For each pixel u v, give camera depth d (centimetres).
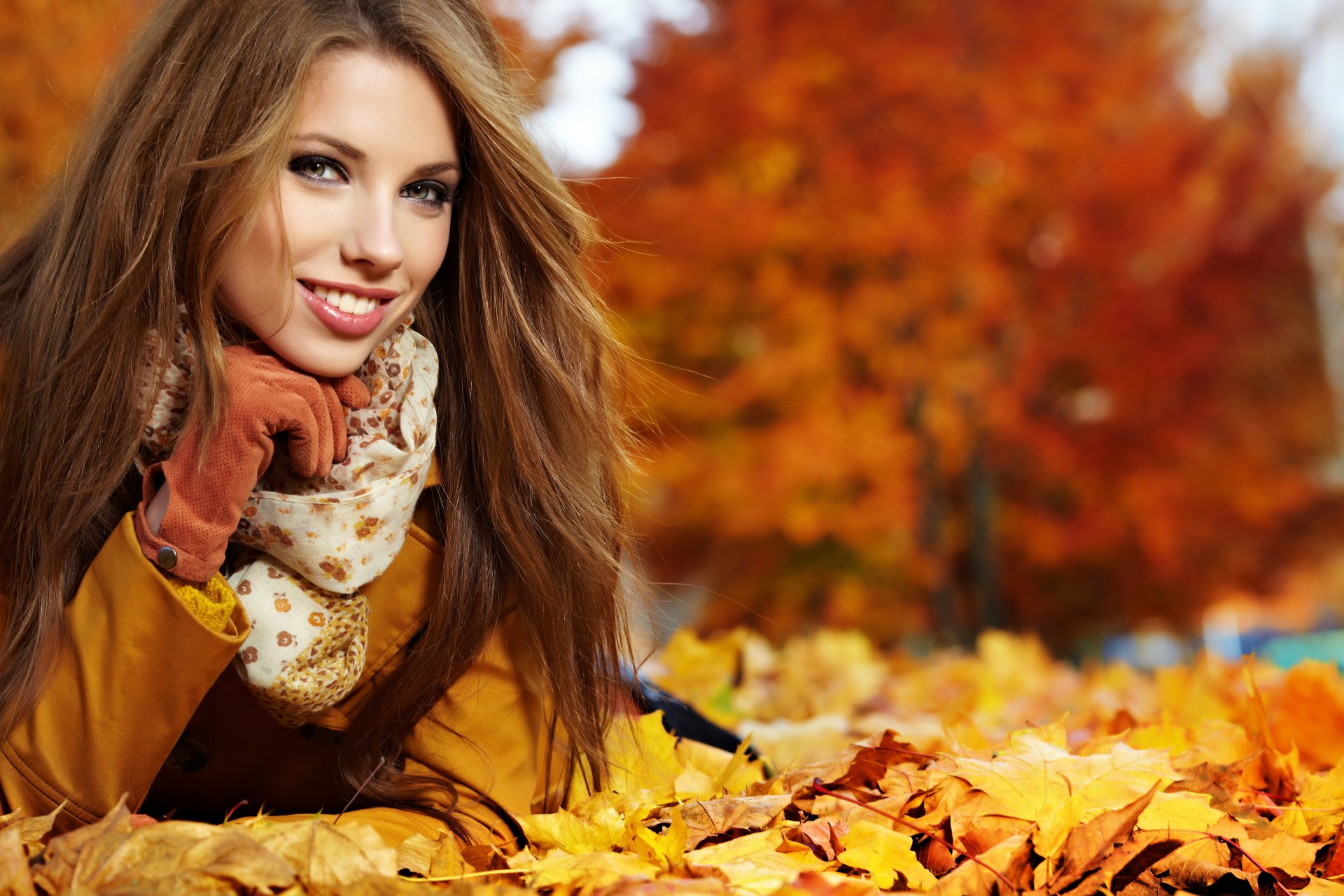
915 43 924
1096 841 143
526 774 188
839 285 950
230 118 161
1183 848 153
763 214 892
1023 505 1052
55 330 176
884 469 926
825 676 407
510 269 188
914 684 416
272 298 163
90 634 156
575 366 193
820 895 127
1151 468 987
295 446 161
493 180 182
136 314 166
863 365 955
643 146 922
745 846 149
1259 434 1039
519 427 187
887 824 161
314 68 162
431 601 187
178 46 168
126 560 154
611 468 202
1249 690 238
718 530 950
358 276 165
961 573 1082
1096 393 1022
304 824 129
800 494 942
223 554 157
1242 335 1003
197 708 178
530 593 187
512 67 201
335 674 168
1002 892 140
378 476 168
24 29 480
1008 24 955
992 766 169
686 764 219
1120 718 261
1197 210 990
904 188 898
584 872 138
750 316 927
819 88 915
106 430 167
